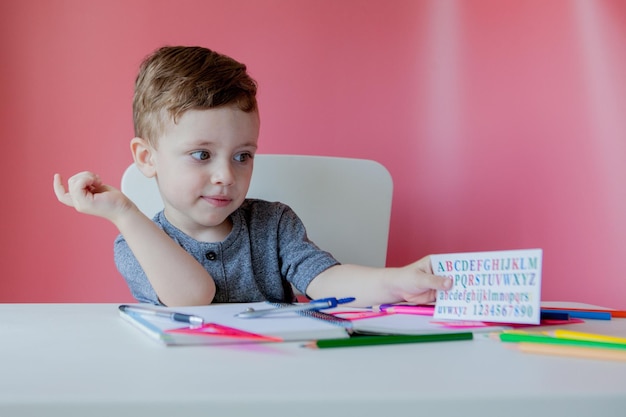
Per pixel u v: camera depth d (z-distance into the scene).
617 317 0.74
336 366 0.42
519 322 0.58
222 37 1.75
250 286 1.21
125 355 0.46
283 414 0.33
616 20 1.76
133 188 1.30
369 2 1.78
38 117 1.71
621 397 0.35
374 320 0.64
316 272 1.14
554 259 1.76
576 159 1.76
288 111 1.76
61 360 0.44
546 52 1.77
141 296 1.10
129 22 1.73
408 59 1.78
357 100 1.77
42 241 1.71
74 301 1.71
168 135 1.12
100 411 0.33
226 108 1.10
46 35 1.72
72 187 0.97
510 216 1.77
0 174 1.69
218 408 0.33
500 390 0.35
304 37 1.76
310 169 1.39
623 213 1.76
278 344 0.50
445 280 0.66
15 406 0.33
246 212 1.29
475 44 1.78
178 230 1.21
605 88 1.76
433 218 1.78
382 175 1.42
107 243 1.72
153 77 1.16
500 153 1.77
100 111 1.72
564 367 0.42
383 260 1.41
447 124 1.78
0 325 0.63
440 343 0.52
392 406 0.34
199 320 0.58
